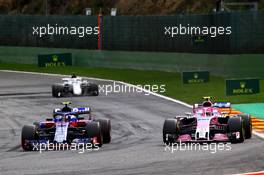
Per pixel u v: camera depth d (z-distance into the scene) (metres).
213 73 141.75
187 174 50.47
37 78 155.38
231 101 107.06
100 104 109.94
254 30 134.25
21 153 66.19
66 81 121.88
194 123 70.44
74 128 70.69
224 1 180.75
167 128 68.38
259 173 49.59
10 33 189.38
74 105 109.25
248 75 134.38
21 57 187.25
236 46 137.12
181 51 151.75
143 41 161.50
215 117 69.69
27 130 68.19
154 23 158.38
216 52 141.38
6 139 78.94
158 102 110.19
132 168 54.12
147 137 76.19
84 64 175.12
